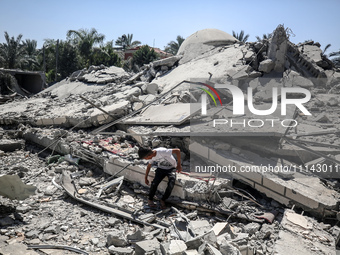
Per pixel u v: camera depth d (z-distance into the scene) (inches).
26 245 139.7
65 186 209.3
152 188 177.2
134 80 490.3
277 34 358.6
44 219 167.8
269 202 175.2
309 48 442.6
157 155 178.9
